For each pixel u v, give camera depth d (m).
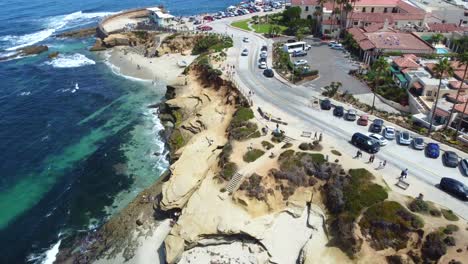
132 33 145.50
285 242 52.84
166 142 83.38
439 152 62.94
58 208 66.19
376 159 61.59
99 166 76.50
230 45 119.94
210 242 53.81
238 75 95.81
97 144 84.19
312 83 91.50
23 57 139.50
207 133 75.88
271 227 54.91
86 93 109.75
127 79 118.69
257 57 109.12
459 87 73.62
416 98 80.19
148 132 88.12
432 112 68.94
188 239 53.00
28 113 98.31
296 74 93.50
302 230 54.28
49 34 166.25
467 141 65.06
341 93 85.50
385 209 49.78
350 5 125.06
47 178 73.81
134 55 135.75
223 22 153.25
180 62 122.31
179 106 90.69
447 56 100.62
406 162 60.81
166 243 53.38
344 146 65.12
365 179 54.72
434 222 47.56
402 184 55.16
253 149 64.75
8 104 103.12
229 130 73.19
